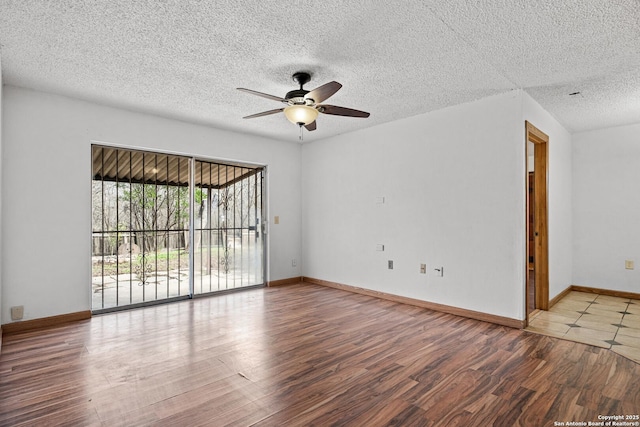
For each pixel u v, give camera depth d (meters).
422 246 4.20
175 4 2.09
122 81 3.27
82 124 3.75
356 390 2.21
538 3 2.06
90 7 2.11
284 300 4.55
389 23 2.29
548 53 2.70
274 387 2.25
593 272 4.98
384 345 2.96
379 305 4.29
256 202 5.43
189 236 4.68
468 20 2.26
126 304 4.12
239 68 3.00
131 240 4.20
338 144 5.30
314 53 2.72
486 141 3.65
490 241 3.61
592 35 2.42
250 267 5.33
